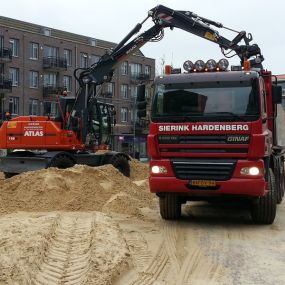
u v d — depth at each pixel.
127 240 8.43
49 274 6.03
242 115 9.23
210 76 9.62
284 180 14.85
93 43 62.53
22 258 6.19
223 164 9.23
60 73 57.62
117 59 16.56
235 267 7.01
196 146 9.41
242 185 9.16
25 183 11.80
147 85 10.45
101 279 5.88
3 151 19.03
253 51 13.79
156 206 12.54
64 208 10.98
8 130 16.27
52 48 57.28
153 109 9.72
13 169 15.71
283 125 13.47
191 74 9.73
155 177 9.57
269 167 10.11
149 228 9.74
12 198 11.34
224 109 9.36
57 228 8.39
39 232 7.52
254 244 8.45
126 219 10.49
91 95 16.81
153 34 15.87
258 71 9.69
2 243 6.72
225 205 12.94
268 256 7.64
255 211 10.15
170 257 7.50
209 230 9.66
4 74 51.69
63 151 15.95
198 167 9.36
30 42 54.41
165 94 9.72
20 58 53.16
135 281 6.22
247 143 9.18
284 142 13.61
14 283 5.41
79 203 11.20
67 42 58.59
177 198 10.40
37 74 55.31
